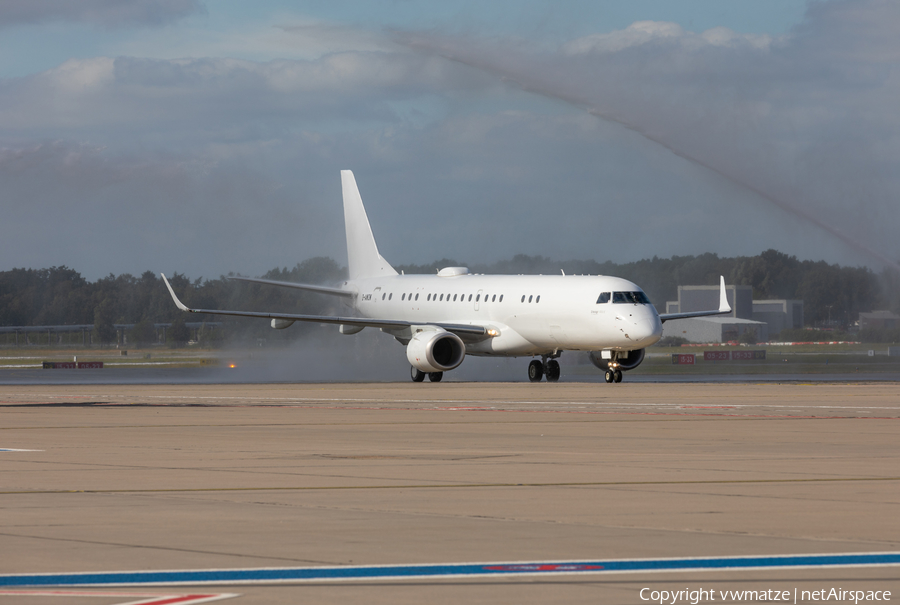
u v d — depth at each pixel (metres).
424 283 140.12
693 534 27.12
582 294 115.56
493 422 66.38
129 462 44.09
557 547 25.44
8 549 25.31
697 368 189.00
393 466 42.53
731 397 92.25
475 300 129.12
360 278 156.12
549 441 53.34
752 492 34.69
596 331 113.75
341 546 25.62
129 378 156.12
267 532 27.58
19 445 51.78
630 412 75.06
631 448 49.62
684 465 42.47
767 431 58.88
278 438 55.50
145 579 22.06
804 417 69.56
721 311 134.00
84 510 31.27
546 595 20.62
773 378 139.12
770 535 26.94
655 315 113.19
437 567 23.19
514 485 36.66
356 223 157.25
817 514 30.17
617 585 21.45
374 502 32.81
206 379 149.75
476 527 28.25
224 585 21.53
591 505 32.03
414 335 123.31
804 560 23.83
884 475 39.06
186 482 37.69
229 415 73.12
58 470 41.34
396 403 86.69
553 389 107.62
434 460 44.69
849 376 146.38
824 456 45.75
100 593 20.83
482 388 110.94
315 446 50.97
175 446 51.06
